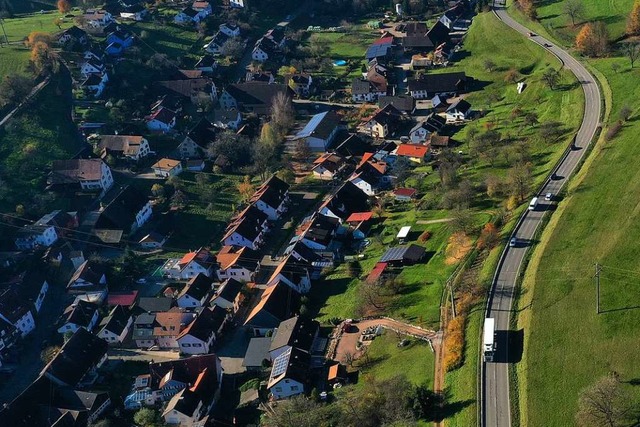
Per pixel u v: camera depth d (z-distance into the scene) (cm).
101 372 14212
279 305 14688
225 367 13875
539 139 18150
